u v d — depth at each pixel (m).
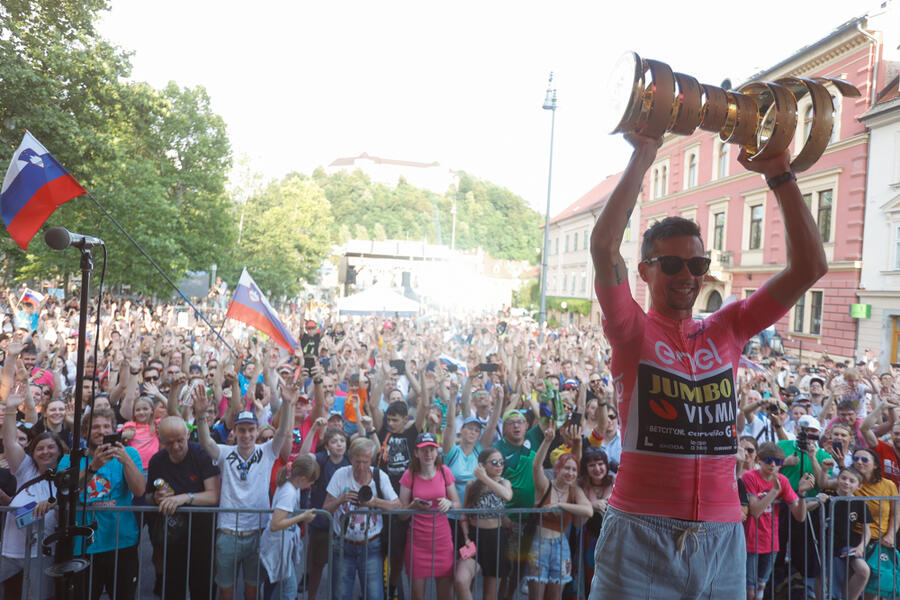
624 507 1.82
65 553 3.40
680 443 1.77
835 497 5.19
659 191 36.28
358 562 5.09
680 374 1.80
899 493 5.72
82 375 3.40
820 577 5.25
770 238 26.78
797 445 6.06
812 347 24.48
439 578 4.97
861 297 22.38
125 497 4.96
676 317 1.88
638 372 1.82
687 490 1.76
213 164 30.27
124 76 19.97
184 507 4.71
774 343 23.06
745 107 1.60
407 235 124.19
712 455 1.78
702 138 32.12
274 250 44.56
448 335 22.12
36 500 4.62
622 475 1.86
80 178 19.20
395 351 13.98
